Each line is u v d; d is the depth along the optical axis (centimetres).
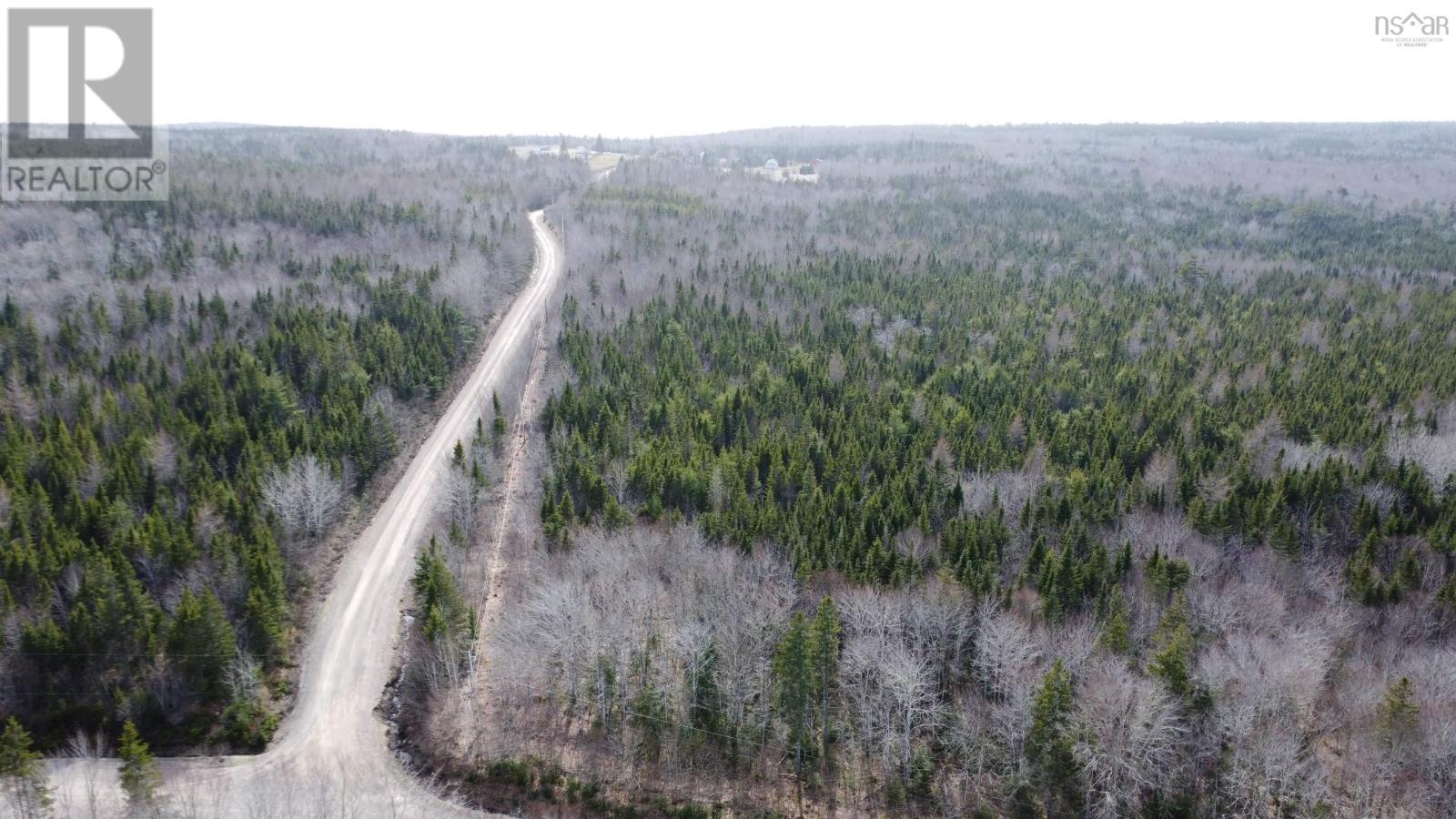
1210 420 9400
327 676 6375
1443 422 9631
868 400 9819
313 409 9506
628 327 11975
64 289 11188
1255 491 7844
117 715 5731
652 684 5816
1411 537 7181
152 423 8244
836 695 5831
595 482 7675
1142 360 11844
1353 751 5284
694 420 9056
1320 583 6694
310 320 10681
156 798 4966
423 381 10419
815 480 7975
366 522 8231
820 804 5412
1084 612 6253
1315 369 11306
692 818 5322
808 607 6234
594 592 6203
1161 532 7169
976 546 6775
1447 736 4984
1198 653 5725
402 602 7150
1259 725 5222
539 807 5400
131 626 5875
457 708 5928
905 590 6219
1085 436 9144
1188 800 5053
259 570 6419
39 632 5631
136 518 7062
